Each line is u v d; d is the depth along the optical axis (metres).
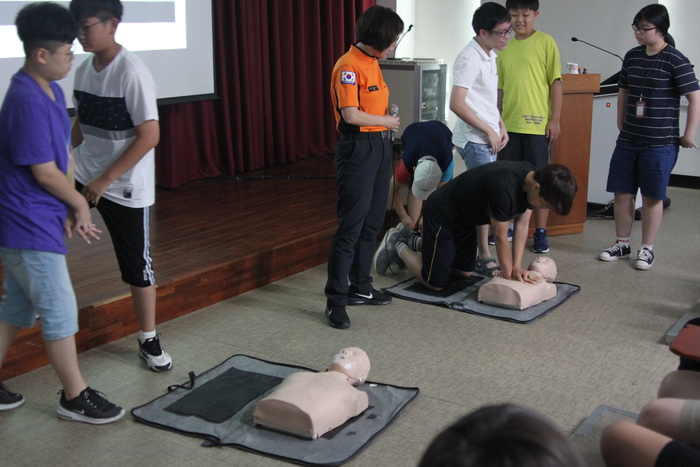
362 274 3.27
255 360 2.65
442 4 7.10
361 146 2.96
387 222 4.45
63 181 2.02
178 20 4.67
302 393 2.13
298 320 3.11
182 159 5.10
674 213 5.10
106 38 2.27
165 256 3.42
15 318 2.16
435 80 6.07
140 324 2.60
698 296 3.39
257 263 3.51
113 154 2.39
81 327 2.71
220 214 4.30
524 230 3.30
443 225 3.31
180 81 4.77
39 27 1.91
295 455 2.00
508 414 0.67
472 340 2.88
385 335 2.93
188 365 2.64
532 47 4.06
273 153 5.98
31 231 2.00
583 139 4.44
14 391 2.40
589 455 2.00
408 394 2.37
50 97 2.01
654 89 3.72
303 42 6.03
